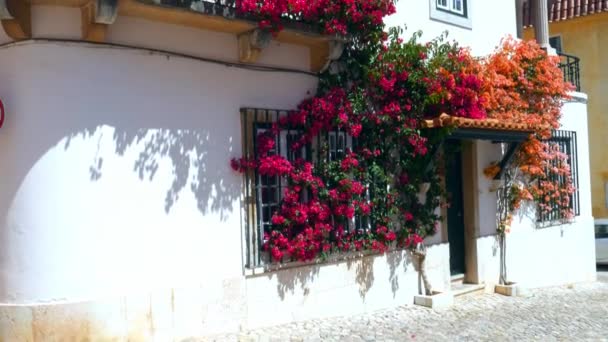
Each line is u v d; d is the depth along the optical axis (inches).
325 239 314.8
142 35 258.2
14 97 240.5
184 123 270.4
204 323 274.4
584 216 533.0
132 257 254.2
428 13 391.5
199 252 273.9
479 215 422.0
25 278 240.1
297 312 309.3
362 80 335.9
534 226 470.9
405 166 352.8
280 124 298.7
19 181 239.8
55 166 239.6
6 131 241.8
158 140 262.1
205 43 278.1
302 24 290.7
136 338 253.6
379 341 282.4
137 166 256.1
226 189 283.9
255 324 292.4
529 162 444.5
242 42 285.0
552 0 773.3
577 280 517.7
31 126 238.5
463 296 399.2
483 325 323.9
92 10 232.2
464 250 424.8
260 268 293.4
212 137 279.6
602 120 745.0
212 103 280.1
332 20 297.0
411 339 289.0
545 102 437.4
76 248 241.9
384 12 318.0
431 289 374.9
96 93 246.2
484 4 441.7
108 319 246.7
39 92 238.4
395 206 348.5
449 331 307.7
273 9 269.4
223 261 281.7
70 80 241.3
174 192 266.7
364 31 320.8
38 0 234.1
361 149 332.5
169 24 266.4
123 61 252.7
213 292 277.3
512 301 402.3
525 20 741.3
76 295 242.4
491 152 433.1
